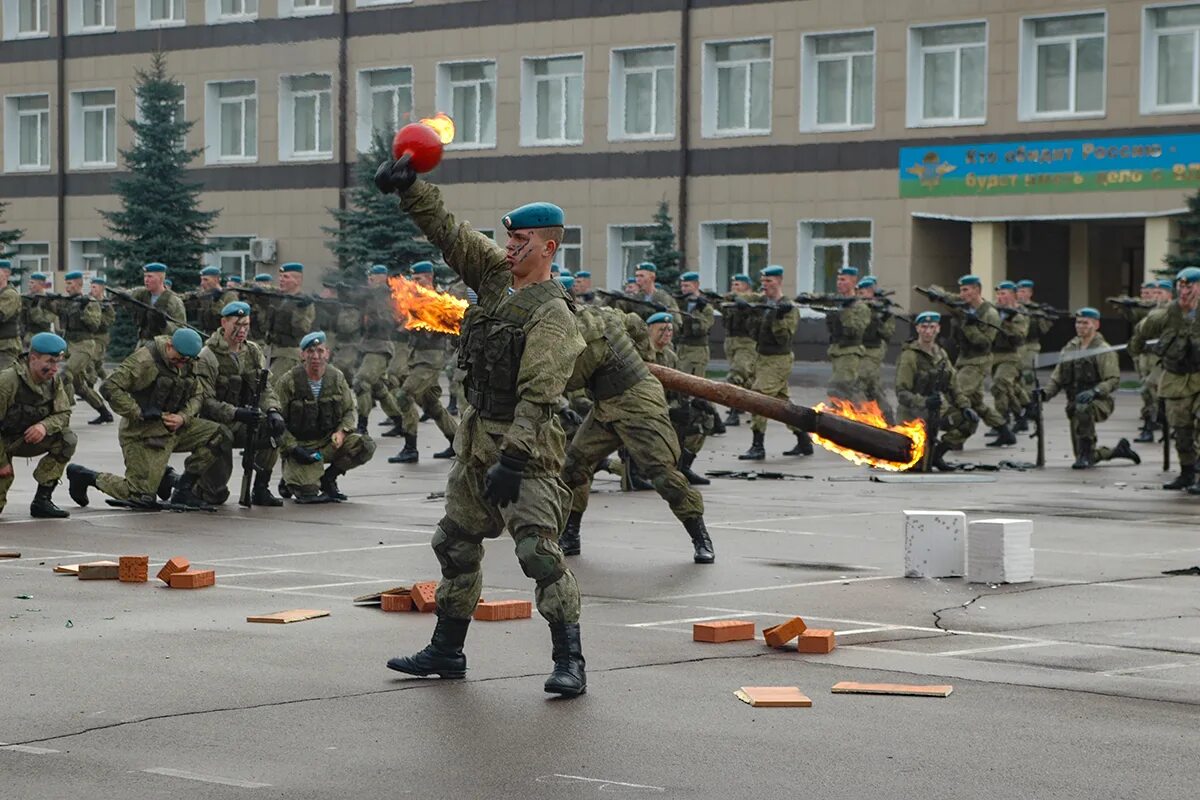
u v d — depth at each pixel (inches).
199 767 290.7
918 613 453.1
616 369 540.1
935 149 1699.1
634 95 1876.2
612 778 285.7
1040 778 287.1
